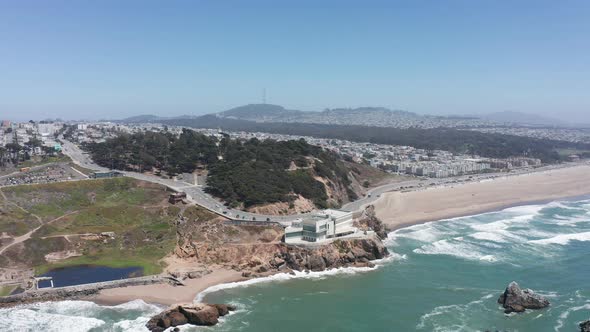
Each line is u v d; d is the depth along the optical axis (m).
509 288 124.19
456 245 179.38
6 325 112.44
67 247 161.00
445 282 140.50
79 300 127.25
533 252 169.25
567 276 144.38
